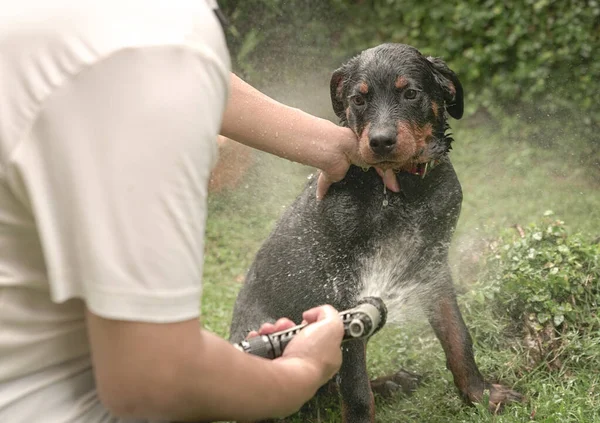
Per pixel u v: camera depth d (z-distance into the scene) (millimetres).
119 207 1708
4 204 1836
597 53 9094
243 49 9305
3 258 1897
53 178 1731
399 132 3707
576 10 9211
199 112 1765
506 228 5621
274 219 6797
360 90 3918
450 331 4035
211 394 1854
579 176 7816
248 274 4363
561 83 9062
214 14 2045
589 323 4277
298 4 9852
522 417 3729
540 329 4281
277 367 2027
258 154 6773
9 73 1747
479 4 9672
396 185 3914
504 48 9336
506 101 9203
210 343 1865
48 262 1757
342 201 3939
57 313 1971
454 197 4074
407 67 3916
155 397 1780
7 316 1932
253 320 4168
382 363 4602
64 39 1735
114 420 2072
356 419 3783
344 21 10258
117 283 1713
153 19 1766
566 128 8625
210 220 6918
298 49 9734
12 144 1732
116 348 1743
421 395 4188
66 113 1708
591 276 4473
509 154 8375
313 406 4277
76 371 2068
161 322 1744
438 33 9805
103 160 1704
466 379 4004
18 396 1990
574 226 6559
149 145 1712
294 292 4027
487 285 4633
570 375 4070
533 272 4469
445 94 4113
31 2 1791
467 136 8898
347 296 3953
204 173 1826
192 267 1799
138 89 1706
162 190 1729
